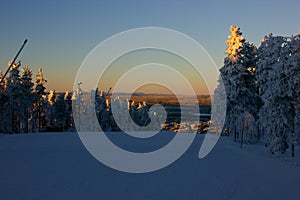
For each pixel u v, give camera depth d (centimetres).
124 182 1276
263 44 2311
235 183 1266
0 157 1822
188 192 1129
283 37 2114
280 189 1174
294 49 1969
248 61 3123
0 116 4591
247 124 2697
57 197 1041
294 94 1997
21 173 1404
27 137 2989
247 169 1564
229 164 1705
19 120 5019
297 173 1473
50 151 2092
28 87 4894
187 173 1467
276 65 2042
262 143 2816
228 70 3012
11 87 4566
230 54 3070
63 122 5731
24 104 4719
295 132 1952
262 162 1775
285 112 2062
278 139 2061
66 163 1669
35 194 1072
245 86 2978
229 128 3061
